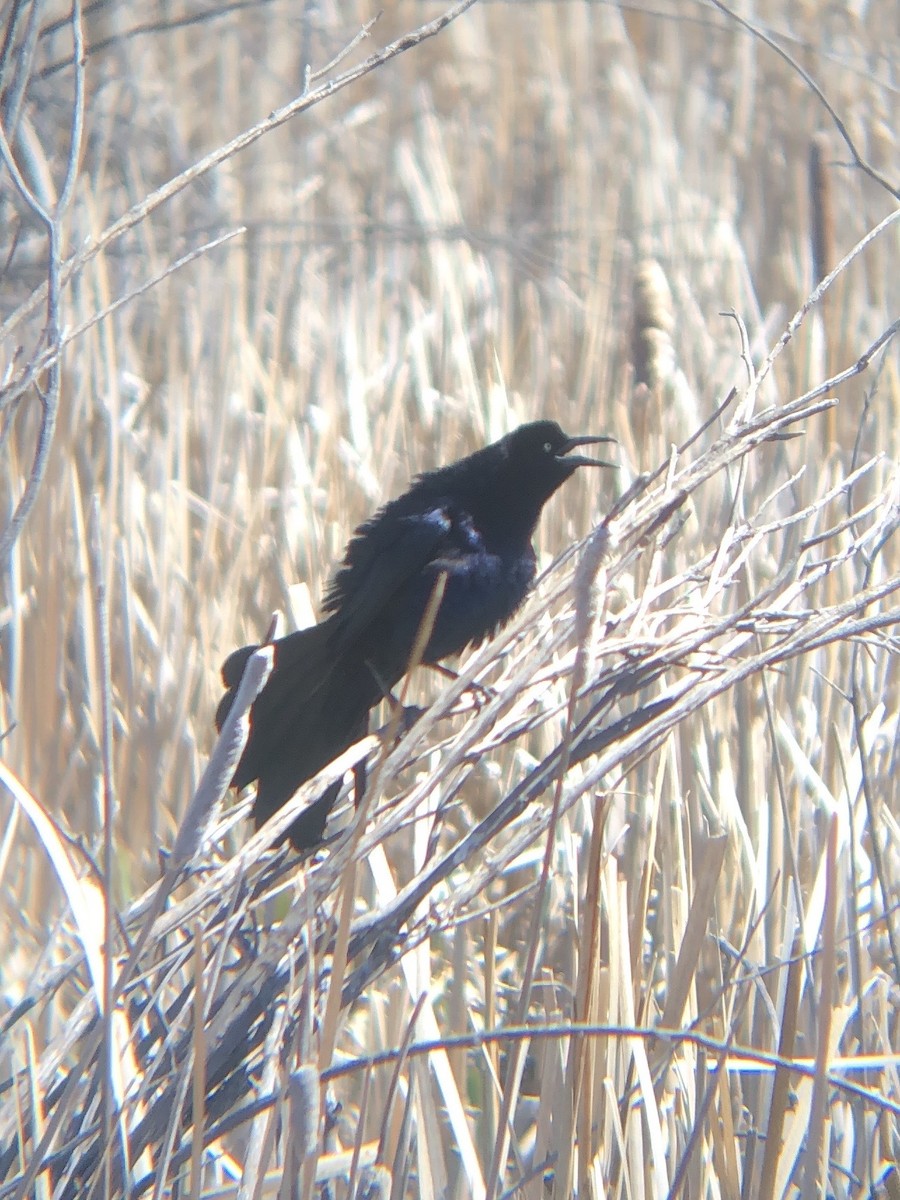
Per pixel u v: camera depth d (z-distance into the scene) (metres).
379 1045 7.40
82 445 11.21
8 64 6.39
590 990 5.72
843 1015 6.50
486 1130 6.36
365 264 17.34
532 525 8.92
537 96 20.62
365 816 5.01
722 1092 6.07
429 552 8.47
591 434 12.63
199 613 10.41
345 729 7.83
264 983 5.79
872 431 12.66
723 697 9.03
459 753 5.58
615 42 21.61
